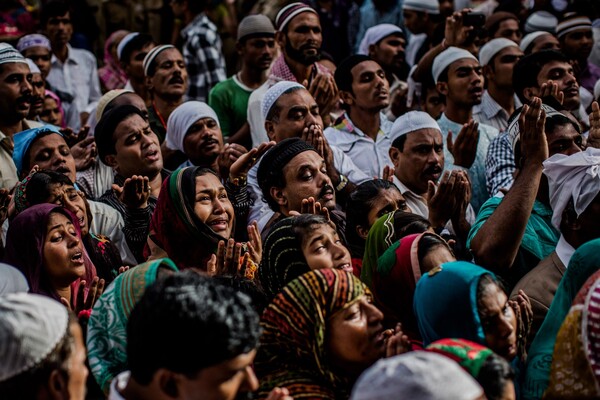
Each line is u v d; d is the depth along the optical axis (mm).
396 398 2512
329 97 7371
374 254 4645
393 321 4191
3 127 7285
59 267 4660
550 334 3850
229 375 2994
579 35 9820
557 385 3338
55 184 5328
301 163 5645
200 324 2934
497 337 3504
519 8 10930
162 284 3102
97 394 4109
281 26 8188
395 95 9086
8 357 2762
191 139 7086
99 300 3895
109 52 10602
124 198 5609
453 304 3504
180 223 5148
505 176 6598
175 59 8234
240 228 6098
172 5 10703
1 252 5293
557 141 5352
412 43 10945
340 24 11539
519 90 7984
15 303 2859
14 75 7227
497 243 4688
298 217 4348
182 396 3002
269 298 4383
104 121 6590
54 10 10008
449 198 5516
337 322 3590
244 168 5957
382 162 7418
